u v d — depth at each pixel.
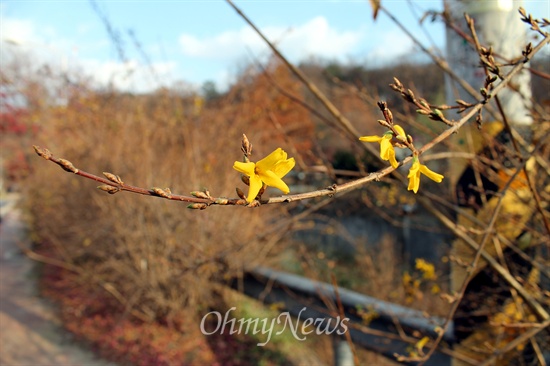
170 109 7.29
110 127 7.74
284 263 6.88
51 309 7.73
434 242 7.16
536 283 3.04
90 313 7.14
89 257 8.41
